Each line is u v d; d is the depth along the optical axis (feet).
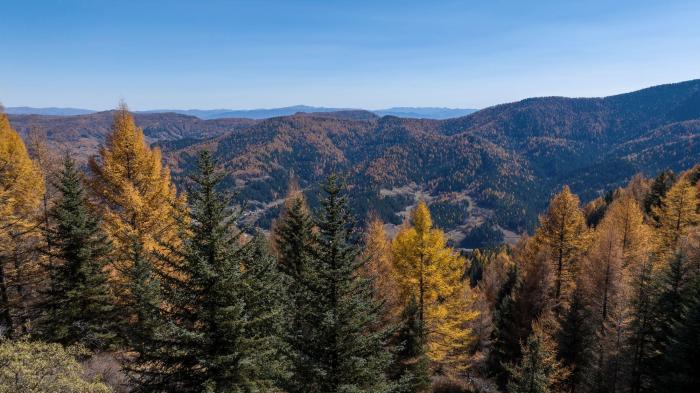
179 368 39.52
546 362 87.15
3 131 112.68
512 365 99.76
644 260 96.27
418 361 78.48
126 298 70.69
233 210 40.16
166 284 39.11
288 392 42.65
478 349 131.44
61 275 69.72
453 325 97.81
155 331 37.32
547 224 127.75
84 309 69.00
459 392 103.55
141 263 65.77
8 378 31.12
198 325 39.73
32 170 101.76
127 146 78.79
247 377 38.86
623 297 96.68
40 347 33.63
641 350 91.25
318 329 42.93
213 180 38.45
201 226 39.22
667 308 88.74
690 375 74.02
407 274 93.45
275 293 44.62
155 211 76.89
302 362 42.27
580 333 101.09
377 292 92.12
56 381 32.53
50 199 104.37
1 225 79.46
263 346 40.27
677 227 135.85
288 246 81.46
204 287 38.55
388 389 43.62
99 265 70.44
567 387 100.83
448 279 96.27
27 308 77.46
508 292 156.46
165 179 83.30
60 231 69.62
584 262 121.60
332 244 42.52
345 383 41.88
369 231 111.86
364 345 43.34
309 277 44.60
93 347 70.90
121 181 77.71
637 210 130.72
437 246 91.20
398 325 46.44
